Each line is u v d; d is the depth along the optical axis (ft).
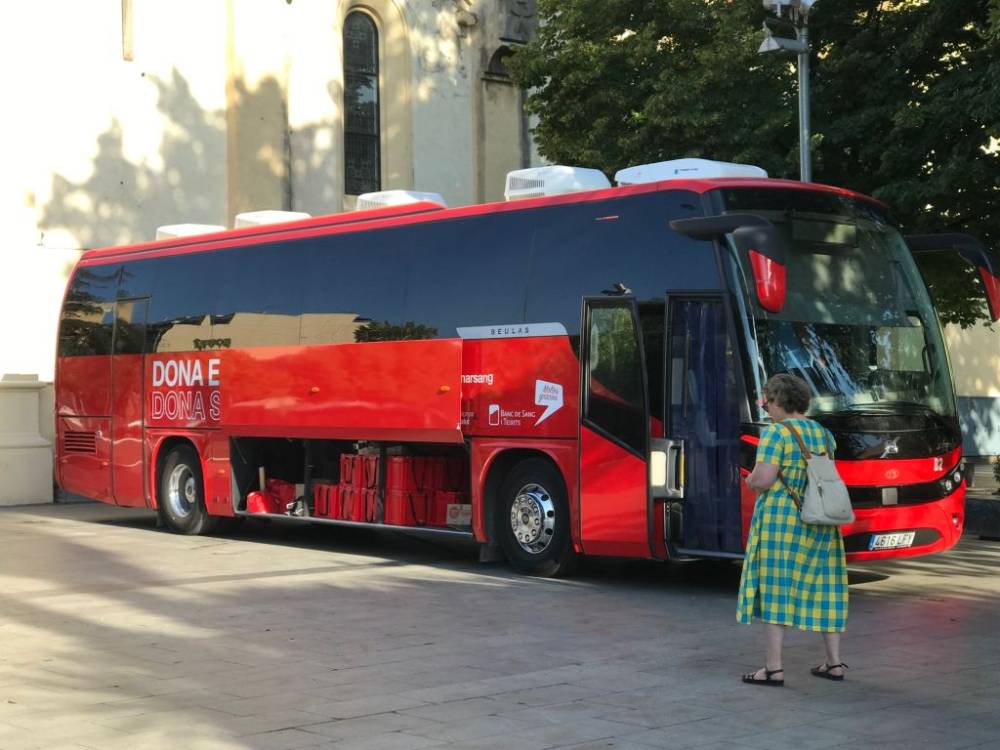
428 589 43.57
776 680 28.22
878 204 44.04
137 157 82.79
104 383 65.67
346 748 23.21
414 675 29.58
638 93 70.23
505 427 46.44
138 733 24.38
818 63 70.08
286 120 88.63
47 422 80.07
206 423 59.82
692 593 42.73
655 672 29.81
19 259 78.33
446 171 97.71
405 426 49.47
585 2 70.13
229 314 58.70
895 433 40.60
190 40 85.05
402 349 49.88
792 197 41.81
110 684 28.81
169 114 84.02
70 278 68.74
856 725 24.72
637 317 42.50
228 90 86.63
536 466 46.19
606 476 43.09
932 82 65.92
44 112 79.30
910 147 63.10
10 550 55.31
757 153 66.28
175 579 46.11
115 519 70.28
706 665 30.63
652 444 41.81
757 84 68.69
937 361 43.14
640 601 40.93
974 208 63.72
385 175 95.45
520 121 101.76
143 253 64.69
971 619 36.99
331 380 52.90
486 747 23.25
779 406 28.53
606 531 43.09
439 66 97.35
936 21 62.54
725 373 40.29
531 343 45.73
